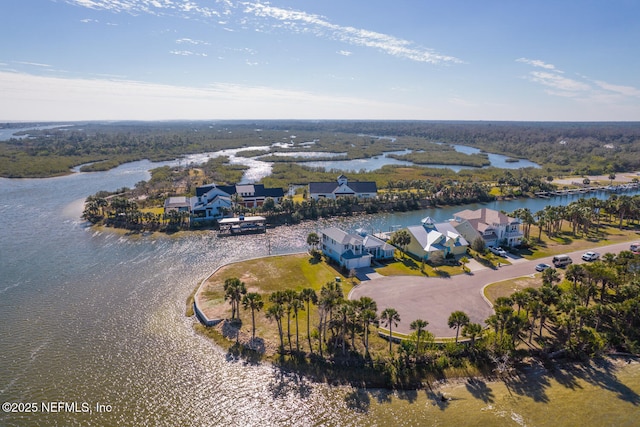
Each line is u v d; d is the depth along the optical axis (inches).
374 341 1915.6
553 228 3895.2
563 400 1598.2
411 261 3011.8
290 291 1868.8
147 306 2325.3
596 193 6328.7
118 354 1865.2
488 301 2306.8
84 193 5521.7
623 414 1523.1
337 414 1518.2
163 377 1716.3
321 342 1914.4
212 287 2519.7
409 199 5147.6
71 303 2351.1
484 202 5546.3
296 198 5216.5
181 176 6481.3
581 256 3105.3
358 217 4638.3
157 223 3941.9
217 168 7406.5
